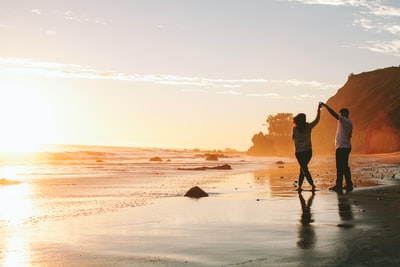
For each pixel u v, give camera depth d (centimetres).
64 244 638
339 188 1240
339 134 1245
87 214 966
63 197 1353
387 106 11100
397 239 557
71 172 2875
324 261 468
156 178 2255
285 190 1325
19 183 1922
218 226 731
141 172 2902
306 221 730
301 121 1251
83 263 521
